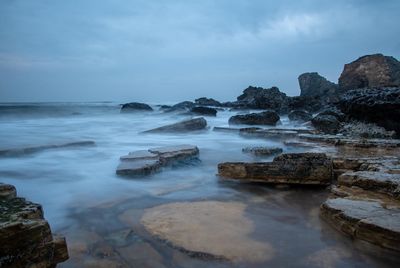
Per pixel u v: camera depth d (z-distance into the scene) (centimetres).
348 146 1180
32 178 886
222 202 691
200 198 722
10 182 851
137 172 856
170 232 522
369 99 1731
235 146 1386
